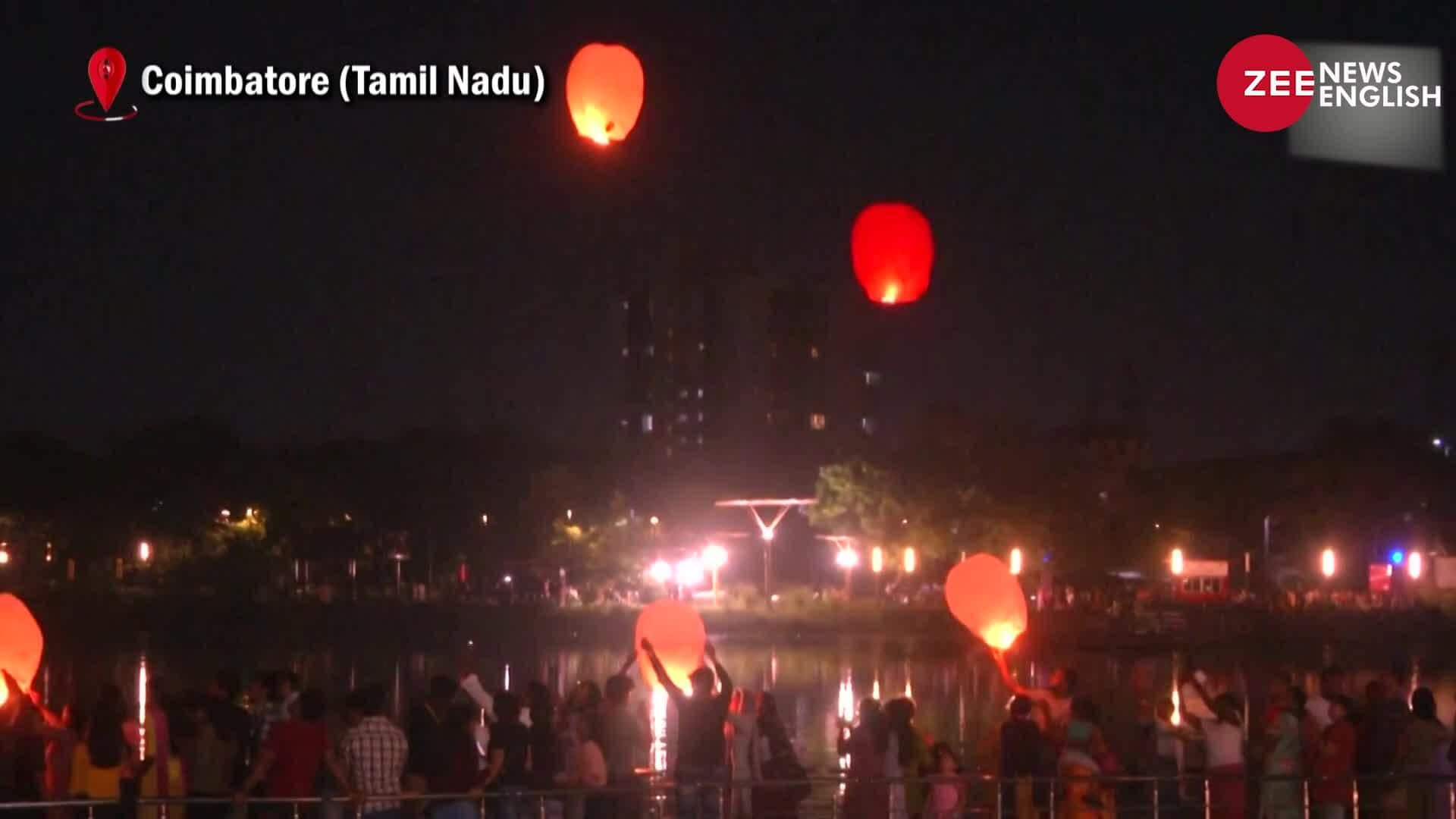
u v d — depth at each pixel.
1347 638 84.38
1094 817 17.94
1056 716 20.48
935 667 67.31
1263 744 20.42
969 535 99.19
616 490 122.00
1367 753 18.80
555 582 116.81
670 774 17.92
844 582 129.25
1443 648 81.88
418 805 15.95
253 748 18.80
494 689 53.47
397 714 42.16
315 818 16.80
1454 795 17.83
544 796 15.46
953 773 18.08
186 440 107.75
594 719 18.38
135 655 72.88
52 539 106.56
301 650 77.56
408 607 92.88
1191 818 20.70
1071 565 99.62
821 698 51.34
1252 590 120.75
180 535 106.06
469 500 114.94
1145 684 22.55
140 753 18.09
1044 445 101.00
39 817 15.38
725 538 137.62
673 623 19.66
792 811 18.16
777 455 193.00
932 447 102.12
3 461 104.56
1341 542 118.19
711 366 197.50
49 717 18.73
